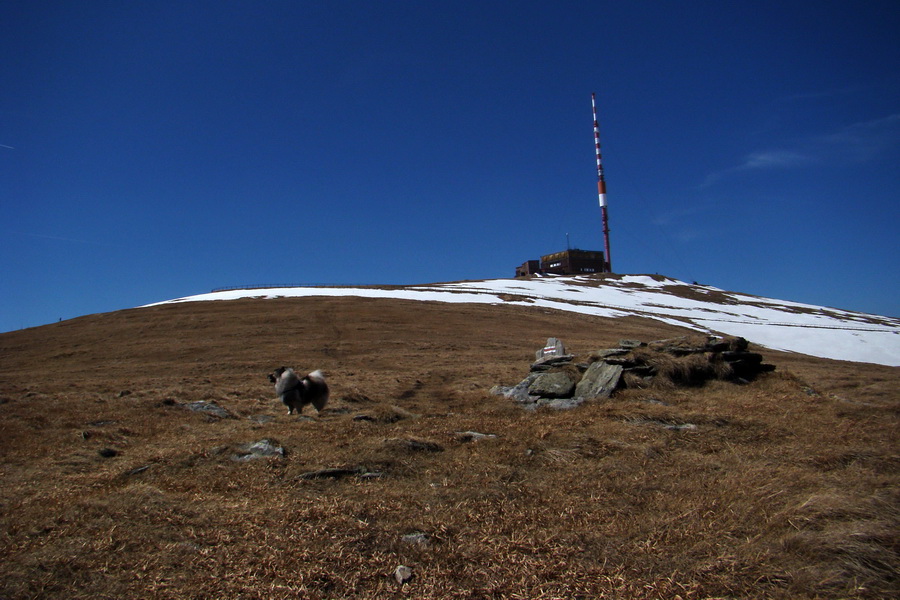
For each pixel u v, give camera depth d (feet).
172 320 145.89
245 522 19.80
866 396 43.27
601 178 405.59
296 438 32.55
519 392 46.29
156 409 45.52
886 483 20.25
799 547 15.88
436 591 15.33
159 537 18.54
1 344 122.83
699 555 16.38
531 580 15.66
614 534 18.33
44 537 18.71
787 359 117.80
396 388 60.34
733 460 25.61
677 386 43.55
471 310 174.60
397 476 25.36
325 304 173.47
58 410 43.73
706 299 283.79
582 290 273.54
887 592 13.43
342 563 16.89
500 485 23.59
